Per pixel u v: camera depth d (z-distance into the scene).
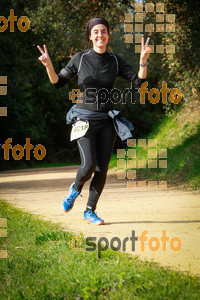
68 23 14.38
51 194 10.67
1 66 30.41
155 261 4.18
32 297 3.41
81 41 14.88
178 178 11.52
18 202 9.26
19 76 30.86
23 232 5.42
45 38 16.47
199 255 4.36
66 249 4.51
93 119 5.68
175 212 6.93
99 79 5.56
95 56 5.56
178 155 13.09
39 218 6.68
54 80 5.43
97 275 3.66
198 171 11.02
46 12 14.66
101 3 13.66
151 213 6.92
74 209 7.71
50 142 40.84
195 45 11.81
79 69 5.57
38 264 4.10
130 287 3.39
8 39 21.55
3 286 3.72
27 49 19.12
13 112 36.19
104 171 5.95
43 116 39.44
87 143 5.70
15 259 4.22
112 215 6.82
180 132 15.52
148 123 29.92
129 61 22.27
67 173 18.91
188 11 11.66
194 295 3.11
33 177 17.78
